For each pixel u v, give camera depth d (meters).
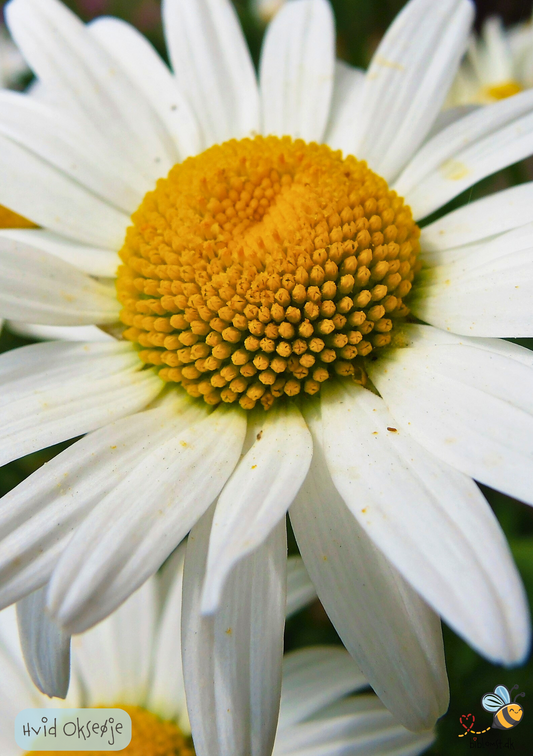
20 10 0.08
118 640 0.08
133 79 0.08
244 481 0.06
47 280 0.07
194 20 0.08
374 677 0.06
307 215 0.07
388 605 0.06
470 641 0.05
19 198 0.08
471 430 0.06
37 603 0.07
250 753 0.06
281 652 0.06
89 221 0.08
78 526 0.06
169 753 0.08
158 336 0.07
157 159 0.08
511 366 0.06
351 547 0.06
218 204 0.07
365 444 0.06
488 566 0.06
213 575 0.06
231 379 0.07
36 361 0.07
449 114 0.09
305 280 0.07
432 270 0.07
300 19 0.08
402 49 0.08
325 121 0.08
